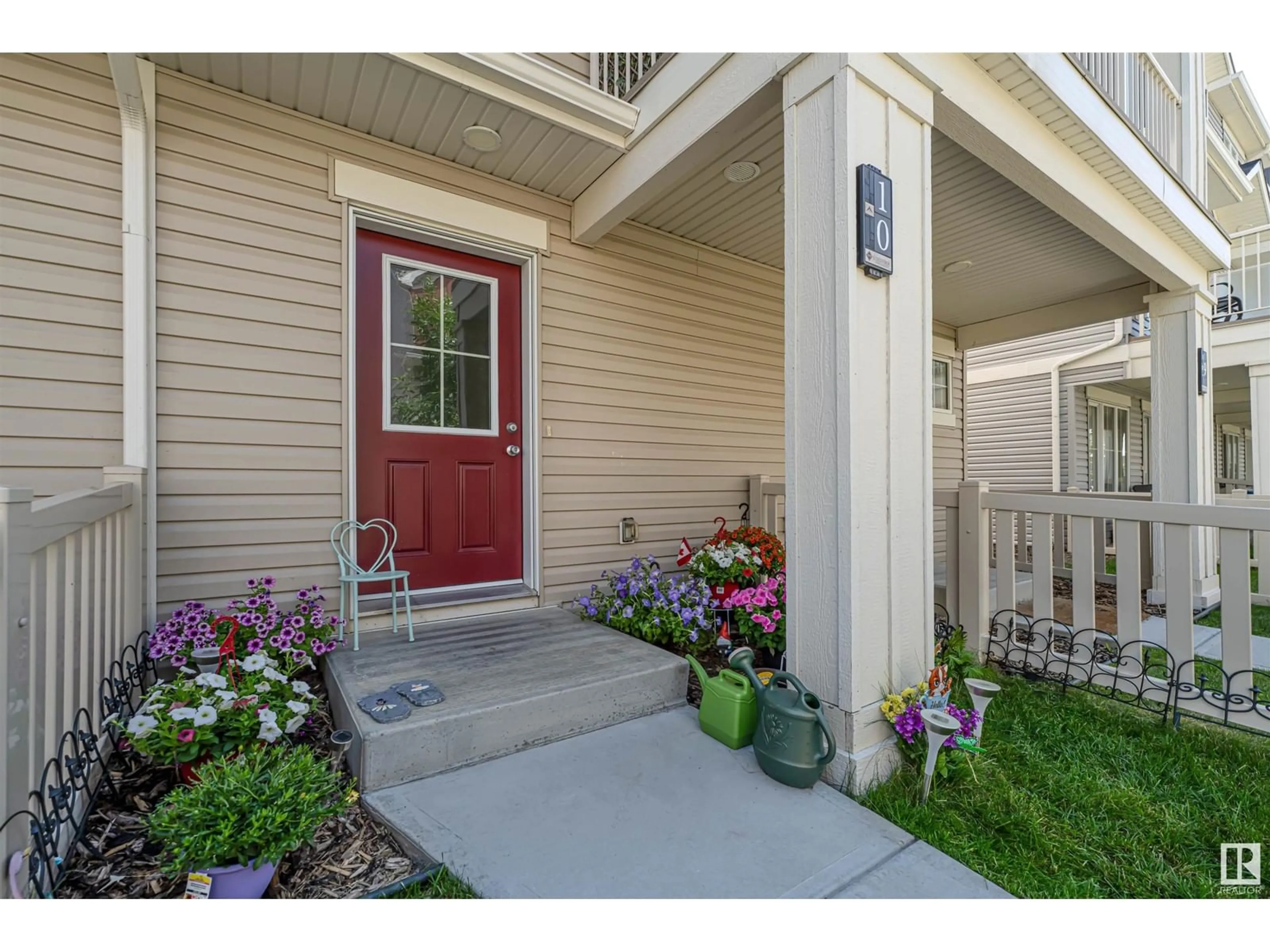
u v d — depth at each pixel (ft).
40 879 3.71
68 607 4.35
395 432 9.55
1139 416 32.81
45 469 6.85
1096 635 9.72
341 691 6.56
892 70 6.61
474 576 10.32
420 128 8.78
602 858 4.69
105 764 5.23
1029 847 5.08
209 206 7.79
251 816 3.95
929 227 6.99
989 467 28.96
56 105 6.95
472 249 10.16
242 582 8.00
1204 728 7.57
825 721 5.74
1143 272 13.99
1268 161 32.68
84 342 7.07
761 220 11.98
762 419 14.25
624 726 7.07
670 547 12.59
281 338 8.27
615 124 8.96
